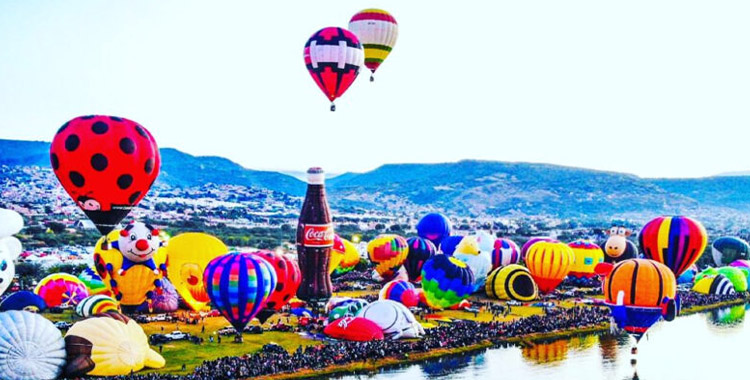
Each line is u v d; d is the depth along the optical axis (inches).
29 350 2298.2
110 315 2529.5
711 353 3083.2
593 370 2768.2
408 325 3068.4
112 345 2406.5
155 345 2851.9
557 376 2672.2
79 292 3595.0
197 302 3435.0
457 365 2787.9
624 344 3211.1
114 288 3344.0
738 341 3329.2
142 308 3380.9
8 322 2316.7
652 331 3543.3
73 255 6358.3
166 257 3422.7
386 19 3599.9
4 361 2256.4
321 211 3494.1
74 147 2701.8
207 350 2787.9
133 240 3277.6
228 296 2805.1
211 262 2908.5
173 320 3289.9
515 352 3016.7
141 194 2869.1
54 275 3597.4
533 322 3417.8
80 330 2416.3
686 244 3875.5
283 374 2532.0
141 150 2787.9
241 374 2465.6
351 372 2635.3
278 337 3019.2
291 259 3230.8
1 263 2613.2
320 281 3521.2
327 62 3361.2
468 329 3223.4
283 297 3120.1
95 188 2746.1
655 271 2859.3
